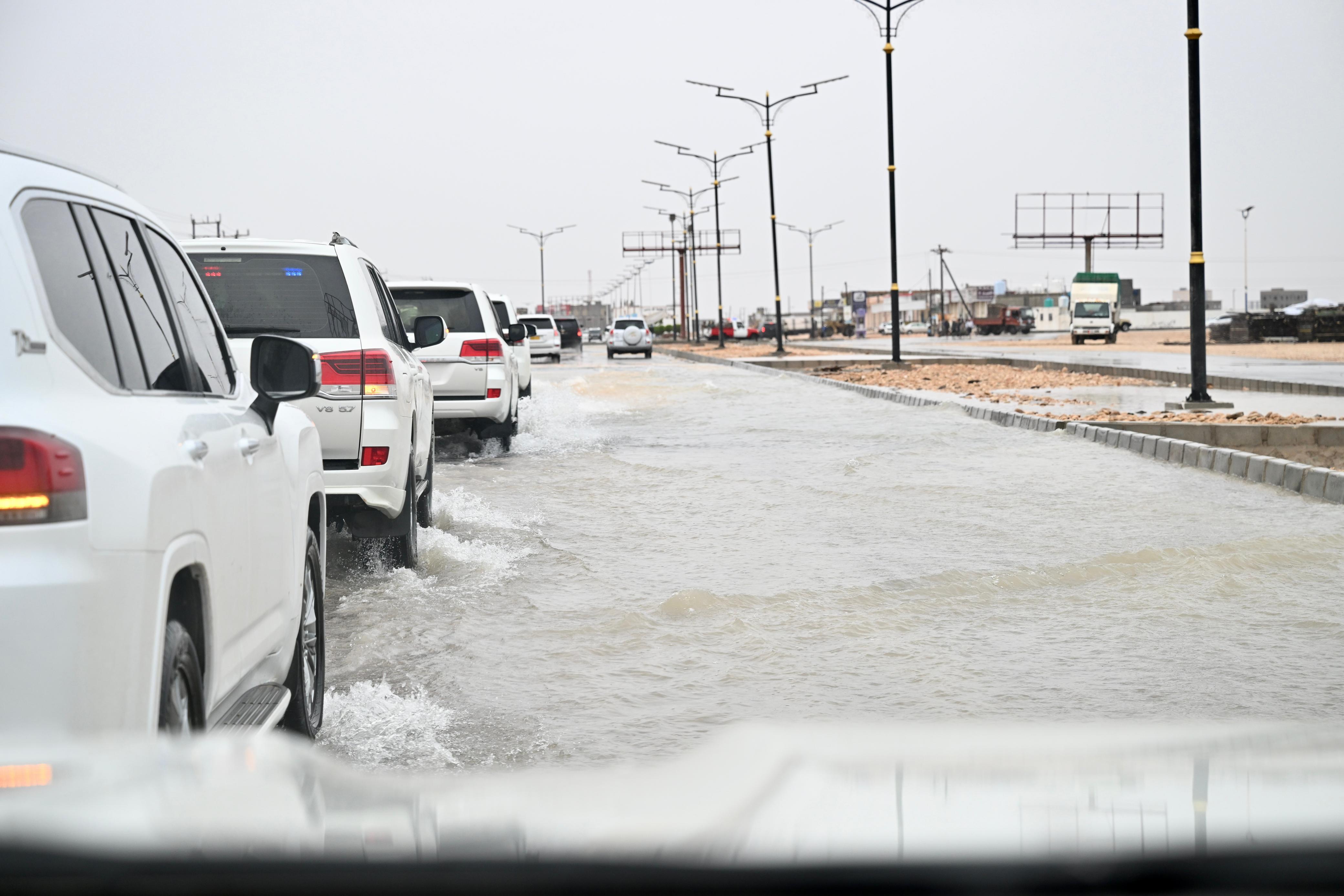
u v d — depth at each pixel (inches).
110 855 60.2
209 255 308.8
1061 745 73.7
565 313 7647.6
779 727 79.1
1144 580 299.6
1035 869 56.7
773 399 1002.7
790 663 227.3
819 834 59.1
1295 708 197.3
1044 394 995.9
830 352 2294.5
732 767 70.7
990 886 56.3
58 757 73.1
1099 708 198.4
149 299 146.8
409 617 262.2
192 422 137.2
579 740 183.3
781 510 416.2
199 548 127.3
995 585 294.0
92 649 102.6
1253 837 58.6
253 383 174.6
